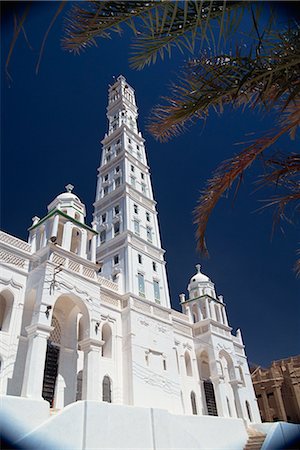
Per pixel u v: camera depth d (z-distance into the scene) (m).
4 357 17.88
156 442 14.55
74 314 23.11
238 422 20.98
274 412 44.03
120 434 13.45
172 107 6.14
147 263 31.47
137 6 4.66
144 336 25.81
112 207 35.38
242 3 3.99
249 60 5.25
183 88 6.01
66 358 21.53
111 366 23.16
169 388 25.25
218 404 29.75
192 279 41.94
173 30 4.80
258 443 19.77
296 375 44.62
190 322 34.84
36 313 18.62
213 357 31.89
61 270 21.12
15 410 12.38
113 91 53.84
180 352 31.14
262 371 48.97
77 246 25.73
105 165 40.88
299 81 5.00
